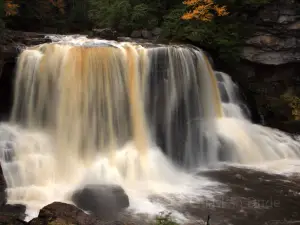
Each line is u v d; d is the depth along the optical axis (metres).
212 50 21.28
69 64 15.73
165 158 16.14
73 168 14.44
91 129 15.66
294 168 16.31
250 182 14.45
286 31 21.47
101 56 16.00
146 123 16.78
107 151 15.63
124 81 16.38
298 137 20.12
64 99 15.64
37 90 15.76
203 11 21.25
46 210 9.63
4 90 16.25
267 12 21.23
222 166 16.45
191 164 16.75
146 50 17.09
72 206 9.94
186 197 12.89
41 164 13.78
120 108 16.23
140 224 10.73
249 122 20.39
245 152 17.38
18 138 14.56
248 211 11.89
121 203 11.67
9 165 13.27
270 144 18.48
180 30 21.45
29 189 12.62
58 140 15.16
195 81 18.39
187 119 18.02
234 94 21.05
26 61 15.90
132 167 14.82
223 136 17.70
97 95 15.84
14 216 9.92
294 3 21.09
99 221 9.59
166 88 17.41
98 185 12.19
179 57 17.88
